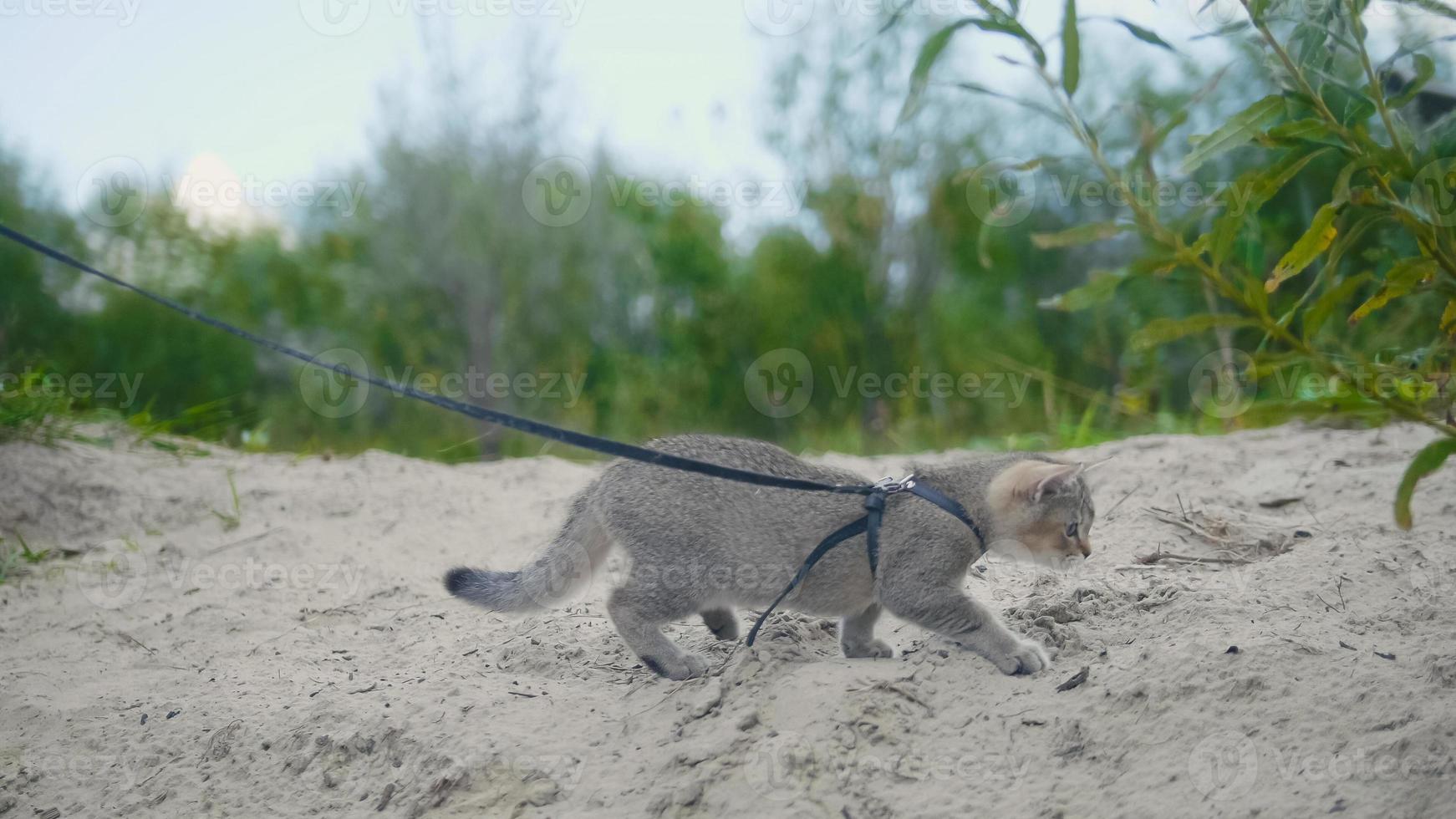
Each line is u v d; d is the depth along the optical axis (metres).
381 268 19.17
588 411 19.20
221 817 4.16
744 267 21.33
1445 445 3.24
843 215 19.20
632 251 20.03
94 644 5.70
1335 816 3.22
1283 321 3.41
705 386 20.23
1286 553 5.18
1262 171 3.60
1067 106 3.57
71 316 19.27
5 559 6.77
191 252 20.58
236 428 10.57
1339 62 4.36
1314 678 3.79
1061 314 17.69
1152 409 12.06
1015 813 3.52
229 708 4.84
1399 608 4.34
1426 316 6.90
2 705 5.04
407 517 7.50
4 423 7.91
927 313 19.09
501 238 18.39
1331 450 6.75
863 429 16.33
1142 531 5.85
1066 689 4.06
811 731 3.88
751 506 4.80
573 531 5.14
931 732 3.93
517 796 3.94
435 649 5.33
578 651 5.02
